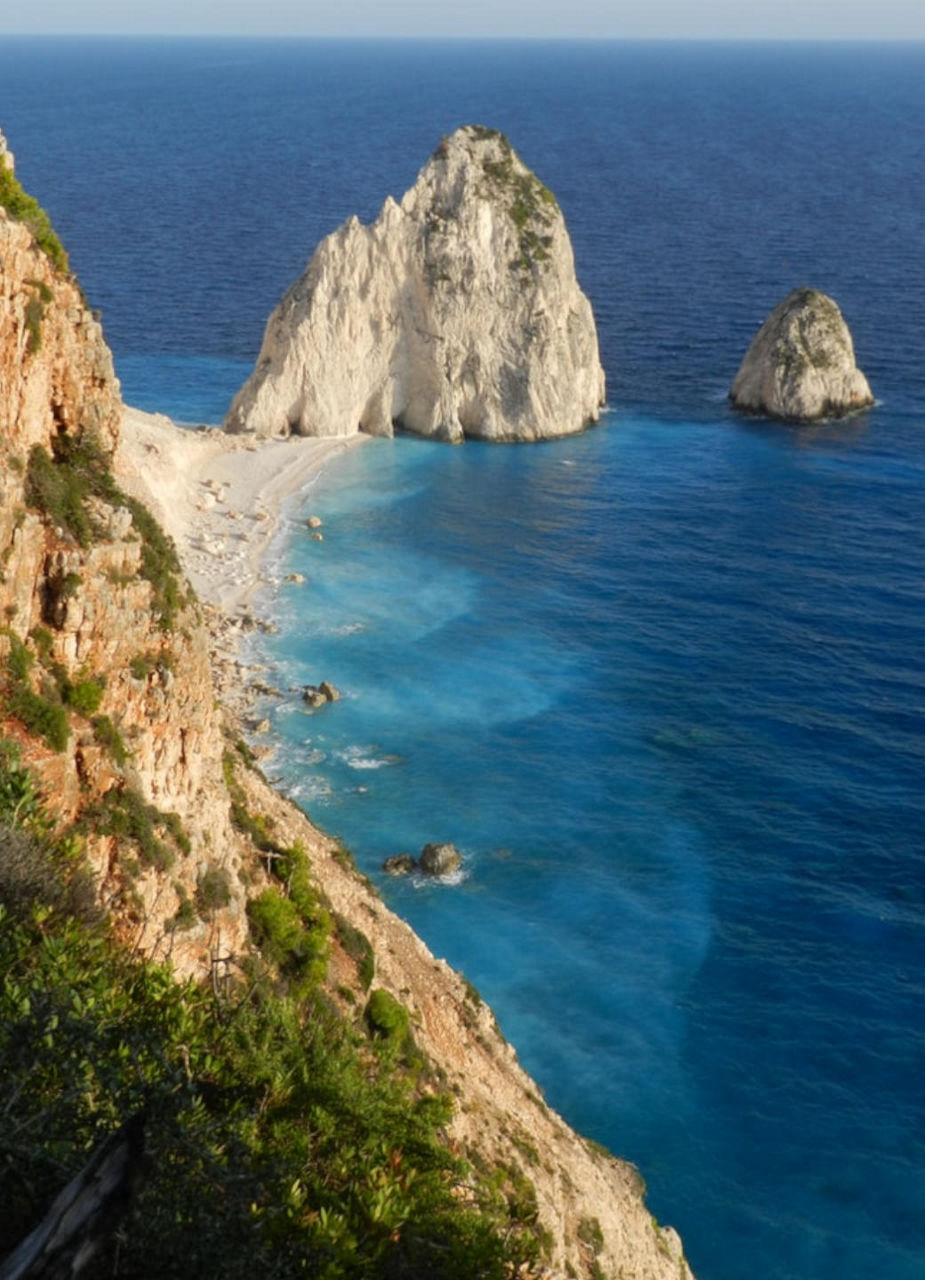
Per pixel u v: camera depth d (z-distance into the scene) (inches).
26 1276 462.6
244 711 3356.3
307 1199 705.0
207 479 4936.0
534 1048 2333.9
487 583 4252.0
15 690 1076.5
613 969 2536.9
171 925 1144.8
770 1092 2258.9
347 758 3201.3
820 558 4458.7
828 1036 2381.9
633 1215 1721.2
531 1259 743.7
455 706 3474.4
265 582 4158.5
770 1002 2461.9
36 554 1138.7
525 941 2603.3
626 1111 2212.1
